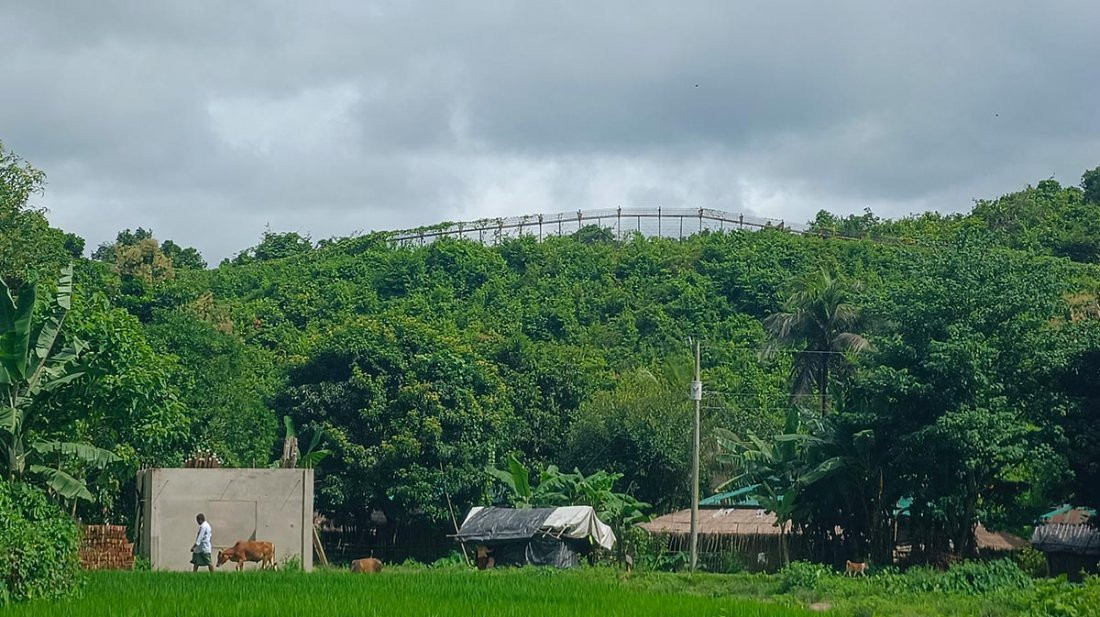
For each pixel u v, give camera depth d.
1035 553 37.78
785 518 41.47
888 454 39.22
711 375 62.56
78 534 25.50
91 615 19.47
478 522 42.03
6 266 41.19
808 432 45.22
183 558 35.22
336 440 46.56
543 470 49.69
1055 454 36.66
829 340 50.94
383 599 22.97
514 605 22.67
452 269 83.56
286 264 90.50
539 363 54.94
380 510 50.22
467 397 48.62
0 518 22.64
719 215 90.12
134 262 70.75
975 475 38.22
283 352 68.38
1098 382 38.59
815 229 89.19
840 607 26.16
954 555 38.78
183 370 44.44
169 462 41.53
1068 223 86.75
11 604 20.81
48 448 30.56
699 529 45.19
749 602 25.06
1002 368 38.94
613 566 40.25
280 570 31.81
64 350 31.69
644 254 82.69
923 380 38.12
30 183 43.06
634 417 51.06
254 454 46.22
